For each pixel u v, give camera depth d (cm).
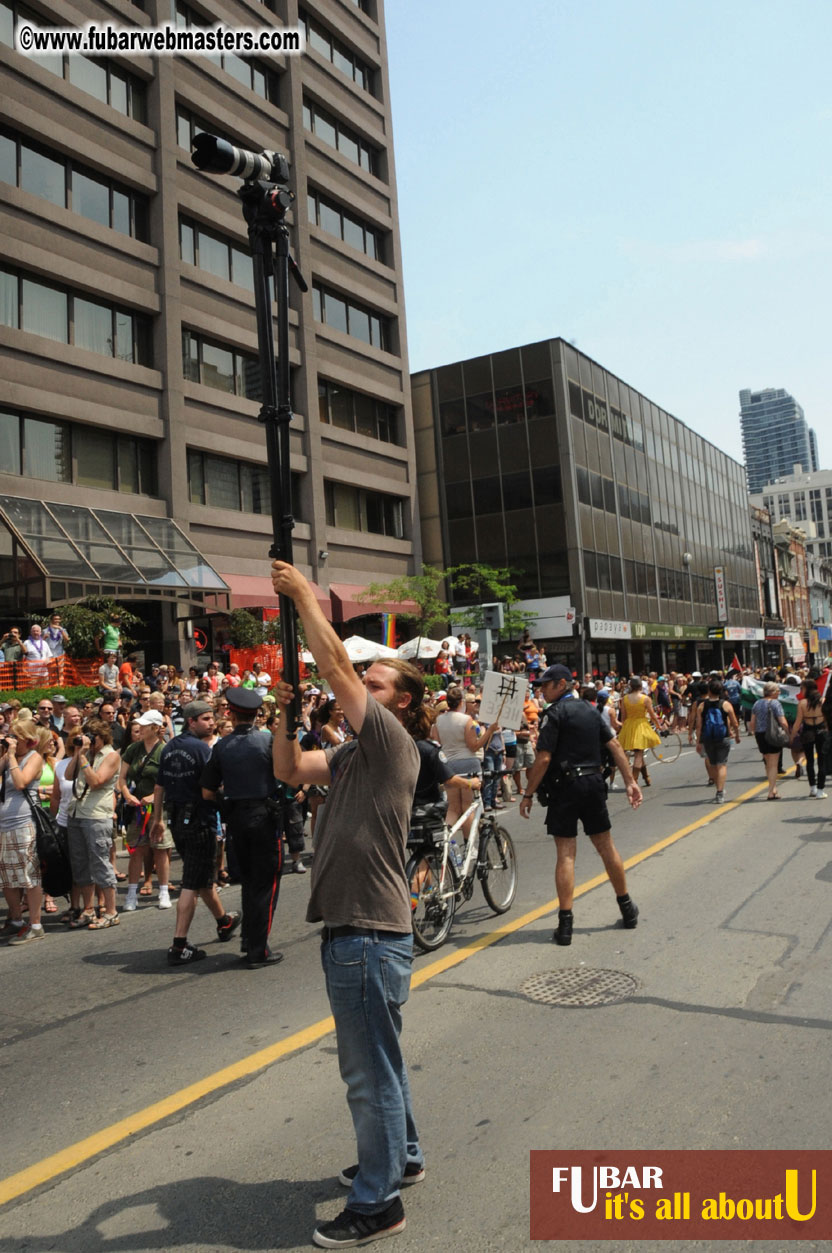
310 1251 298
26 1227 322
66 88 2345
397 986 306
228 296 2831
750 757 2008
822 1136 353
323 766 329
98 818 808
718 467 5959
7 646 1641
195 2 2847
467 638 2770
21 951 749
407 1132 331
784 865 833
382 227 3759
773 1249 288
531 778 636
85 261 2366
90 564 2062
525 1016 495
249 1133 382
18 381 2175
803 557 8456
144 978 636
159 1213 326
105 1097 432
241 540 2792
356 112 3638
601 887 803
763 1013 480
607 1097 393
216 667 1903
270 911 651
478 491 3941
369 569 3462
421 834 638
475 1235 300
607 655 4100
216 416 2752
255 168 314
